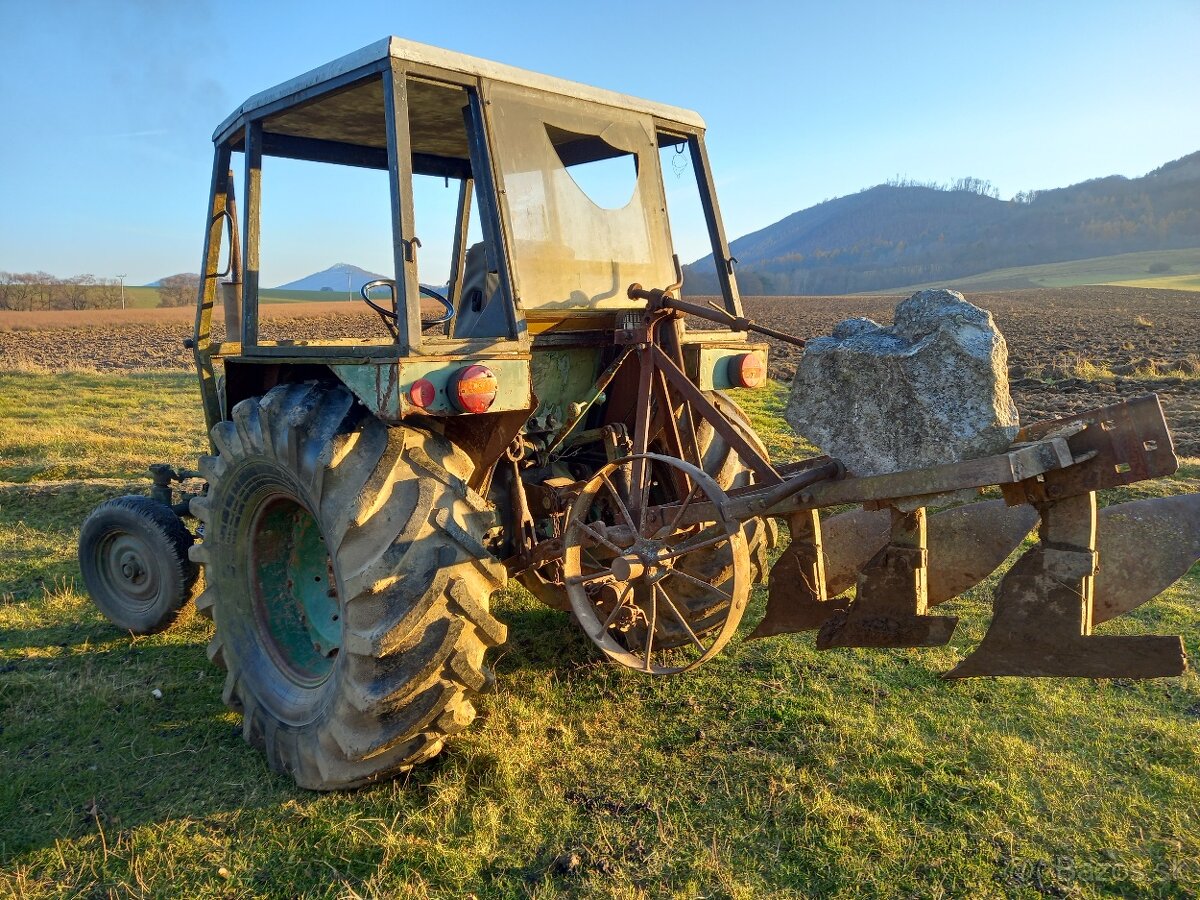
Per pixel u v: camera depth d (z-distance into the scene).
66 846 2.63
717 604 3.69
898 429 2.47
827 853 2.54
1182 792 2.79
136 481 7.38
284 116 3.90
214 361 4.07
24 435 9.75
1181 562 2.79
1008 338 23.69
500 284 3.04
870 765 3.01
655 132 3.74
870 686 3.62
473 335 3.37
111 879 2.49
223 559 3.46
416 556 2.71
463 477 2.89
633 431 3.64
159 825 2.73
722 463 3.72
